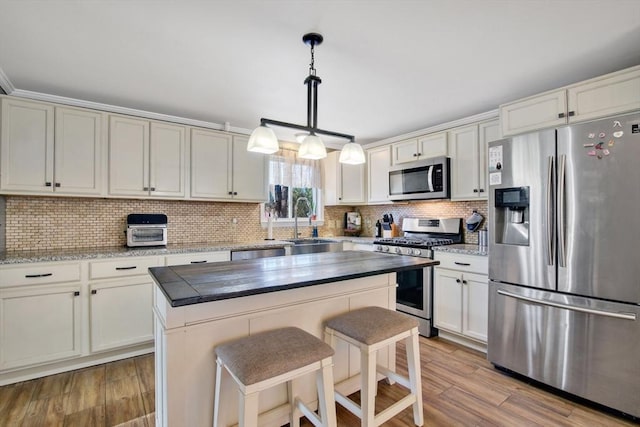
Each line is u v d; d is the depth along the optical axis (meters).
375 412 1.89
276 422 1.68
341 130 3.75
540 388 2.18
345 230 4.84
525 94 2.67
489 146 2.46
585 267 1.96
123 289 2.60
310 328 1.79
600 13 1.62
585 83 2.13
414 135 3.78
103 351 2.52
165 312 1.38
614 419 1.85
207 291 1.29
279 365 1.25
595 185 1.92
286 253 3.55
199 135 3.31
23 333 2.23
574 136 2.00
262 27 1.75
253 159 3.67
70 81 2.42
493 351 2.44
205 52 2.02
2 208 2.58
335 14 1.64
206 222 3.66
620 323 1.84
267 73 2.31
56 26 1.73
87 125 2.72
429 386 2.21
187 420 1.42
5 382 2.21
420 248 3.21
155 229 3.08
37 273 2.28
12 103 2.42
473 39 1.87
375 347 1.58
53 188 2.57
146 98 2.77
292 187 4.42
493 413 1.91
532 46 1.94
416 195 3.58
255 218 4.02
